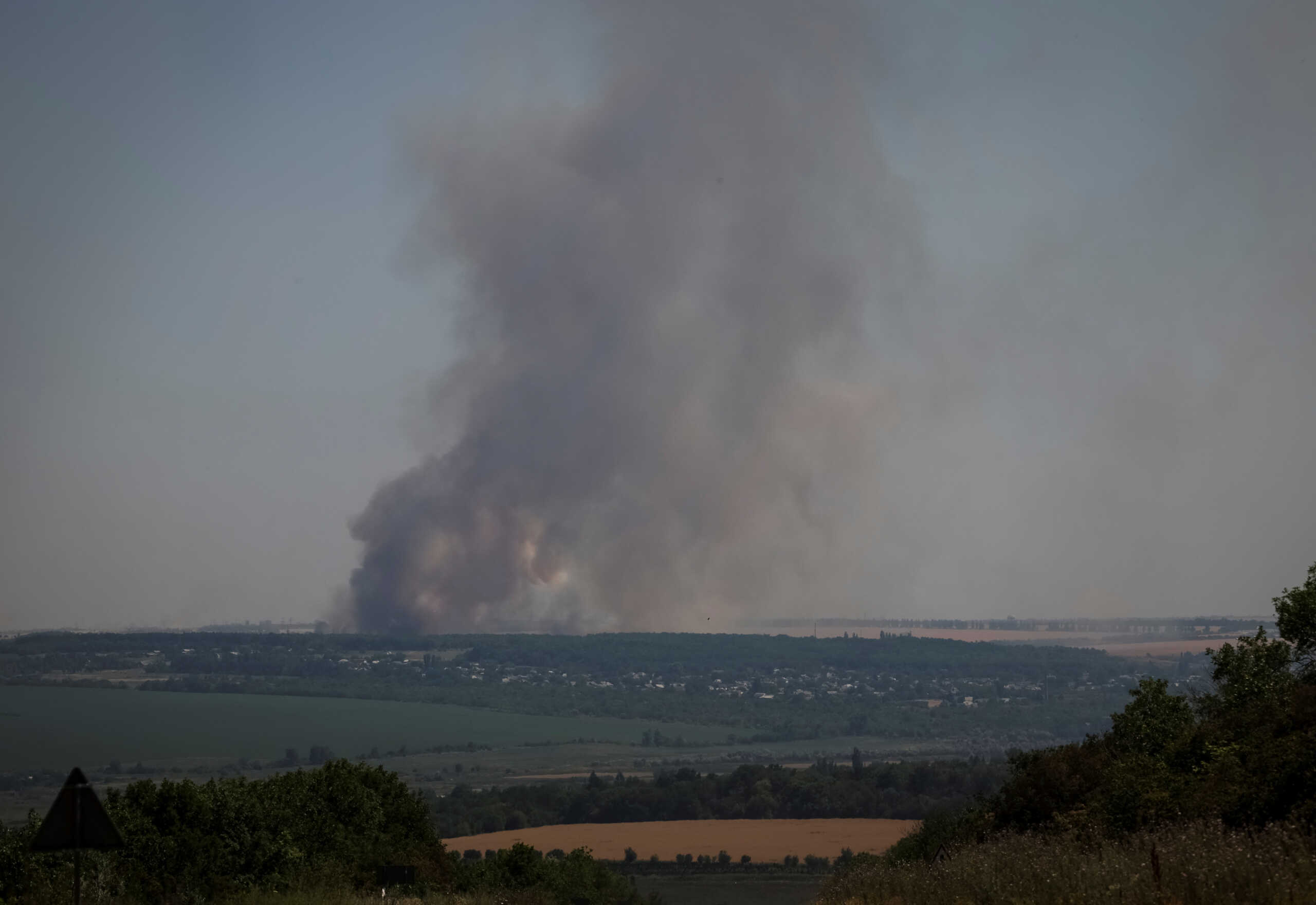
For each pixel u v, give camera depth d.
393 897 78.69
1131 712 97.38
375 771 124.50
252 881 78.44
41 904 60.41
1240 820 59.12
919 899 58.44
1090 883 46.19
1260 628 92.50
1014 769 99.69
